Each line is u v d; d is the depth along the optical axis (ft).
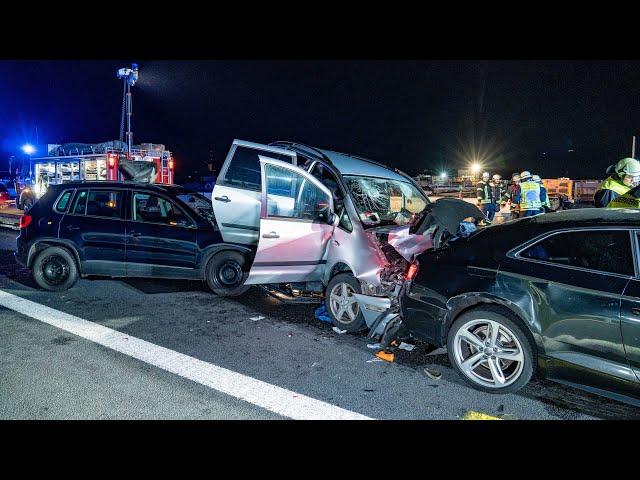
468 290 11.63
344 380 11.87
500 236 12.03
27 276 22.98
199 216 20.66
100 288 20.97
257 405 10.48
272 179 16.87
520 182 35.96
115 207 20.51
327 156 18.80
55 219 20.10
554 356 10.44
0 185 62.90
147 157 43.19
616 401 10.88
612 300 9.77
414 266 13.17
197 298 19.61
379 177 19.17
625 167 17.37
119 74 41.83
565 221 11.24
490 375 11.66
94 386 11.25
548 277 10.64
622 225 10.37
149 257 20.02
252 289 21.07
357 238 15.67
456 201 15.25
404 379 12.00
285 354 13.60
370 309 14.38
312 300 19.24
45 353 13.26
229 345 14.24
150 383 11.48
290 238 16.63
